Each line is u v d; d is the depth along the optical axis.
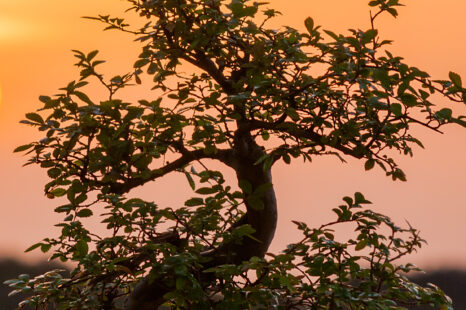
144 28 7.53
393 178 7.42
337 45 6.68
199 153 7.96
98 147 7.05
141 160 6.91
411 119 6.48
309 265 6.99
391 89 6.23
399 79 6.39
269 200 8.11
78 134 6.71
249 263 6.64
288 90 7.18
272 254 6.63
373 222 7.38
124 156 6.95
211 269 6.68
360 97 7.15
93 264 7.22
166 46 7.52
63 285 7.55
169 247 7.15
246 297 6.96
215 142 7.18
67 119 6.88
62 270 7.94
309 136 7.39
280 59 7.07
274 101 7.13
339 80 7.04
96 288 7.54
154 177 7.44
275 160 7.64
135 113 6.73
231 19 7.06
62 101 6.84
